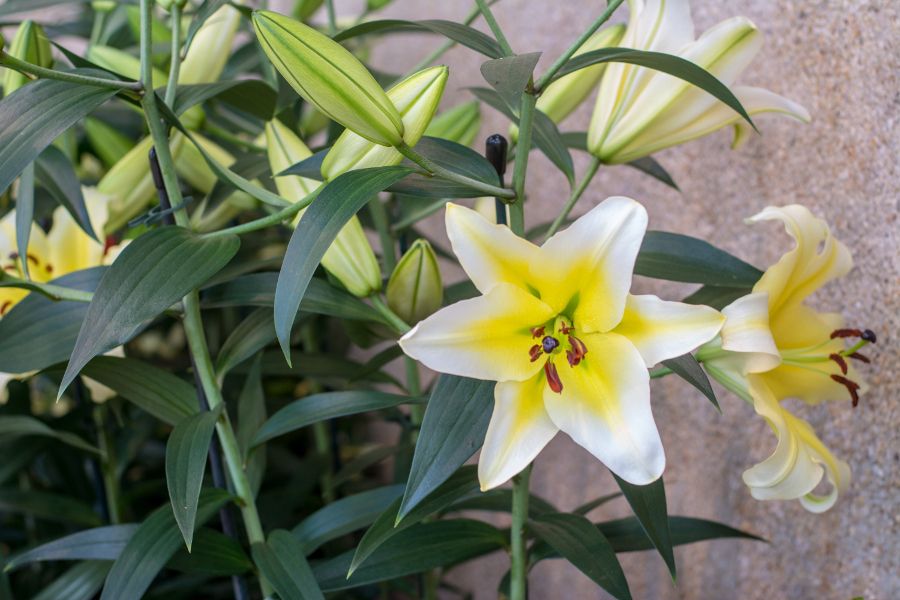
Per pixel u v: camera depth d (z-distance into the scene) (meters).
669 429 1.27
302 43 0.79
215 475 1.05
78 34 1.47
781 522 1.13
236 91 1.07
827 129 1.04
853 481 1.05
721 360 0.88
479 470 0.80
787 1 1.07
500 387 0.81
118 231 1.30
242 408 1.11
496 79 0.81
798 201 1.08
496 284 0.79
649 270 0.95
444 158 0.92
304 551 1.02
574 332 0.82
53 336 0.97
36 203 1.34
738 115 0.94
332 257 0.98
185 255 0.89
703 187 1.19
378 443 1.91
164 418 1.03
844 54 1.02
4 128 0.88
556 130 1.01
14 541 1.57
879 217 1.00
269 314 1.04
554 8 1.35
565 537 0.94
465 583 1.77
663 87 0.93
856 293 1.03
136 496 1.35
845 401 1.05
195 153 1.19
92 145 1.38
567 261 0.80
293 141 0.99
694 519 1.01
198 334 0.99
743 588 1.18
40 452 1.28
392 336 1.12
